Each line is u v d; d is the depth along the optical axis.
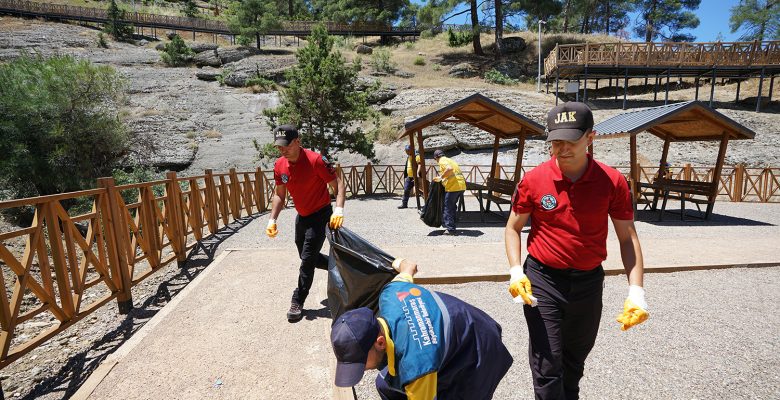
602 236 2.12
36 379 3.50
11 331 3.15
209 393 2.81
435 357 1.53
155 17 50.22
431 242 7.55
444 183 8.29
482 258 6.12
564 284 2.15
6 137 11.67
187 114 26.69
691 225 9.48
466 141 22.42
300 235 4.19
